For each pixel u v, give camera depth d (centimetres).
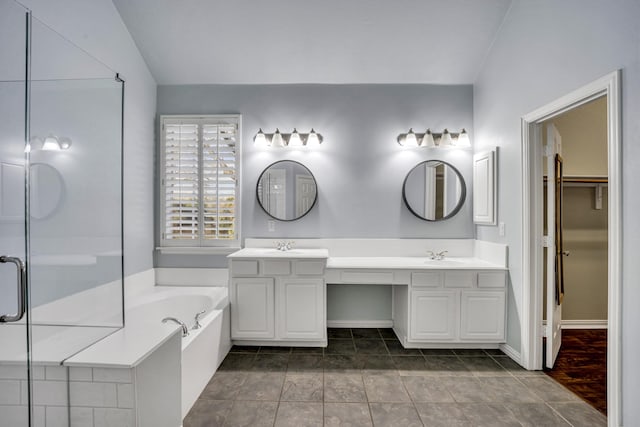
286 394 208
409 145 321
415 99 326
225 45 293
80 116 174
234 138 323
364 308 329
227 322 265
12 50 137
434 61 305
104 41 251
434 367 245
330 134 328
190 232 326
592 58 180
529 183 239
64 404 135
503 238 272
